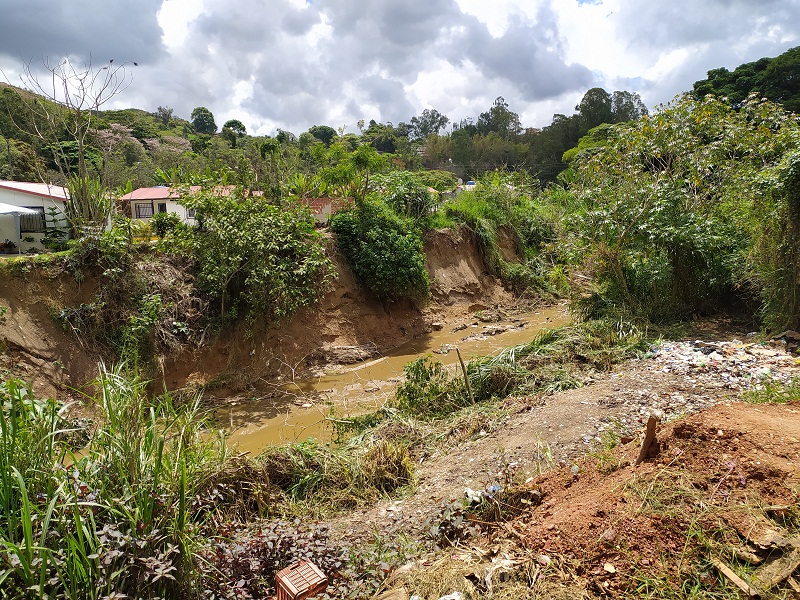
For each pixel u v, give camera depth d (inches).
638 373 290.2
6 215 585.0
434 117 3612.2
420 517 181.2
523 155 2469.2
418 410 318.7
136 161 1226.0
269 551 149.8
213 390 409.1
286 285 449.4
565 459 196.2
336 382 442.9
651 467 147.5
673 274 422.0
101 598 104.7
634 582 115.8
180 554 123.5
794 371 259.6
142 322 394.0
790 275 330.3
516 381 322.3
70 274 393.4
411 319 585.6
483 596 123.3
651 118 487.5
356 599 133.9
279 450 243.0
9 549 101.2
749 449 138.2
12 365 341.1
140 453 133.8
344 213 575.2
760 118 468.4
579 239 444.8
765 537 114.7
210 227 438.9
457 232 719.7
